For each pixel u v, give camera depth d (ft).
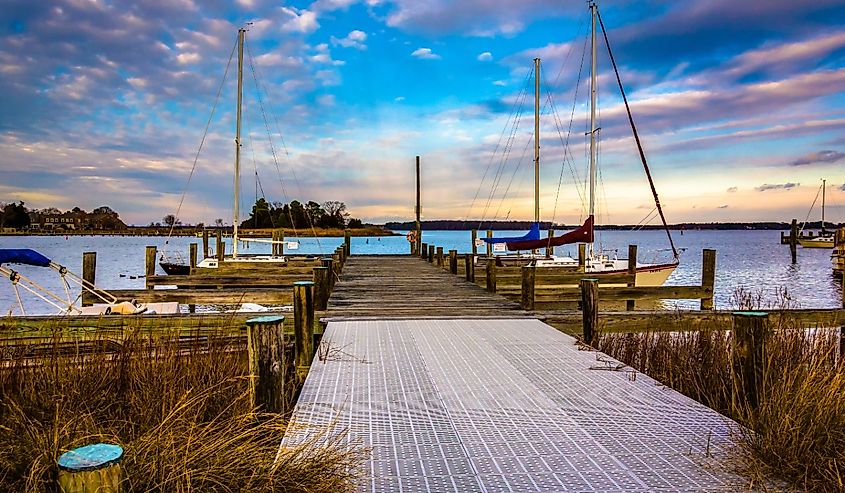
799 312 21.03
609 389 14.29
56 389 13.32
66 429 10.64
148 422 12.02
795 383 12.05
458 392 14.06
